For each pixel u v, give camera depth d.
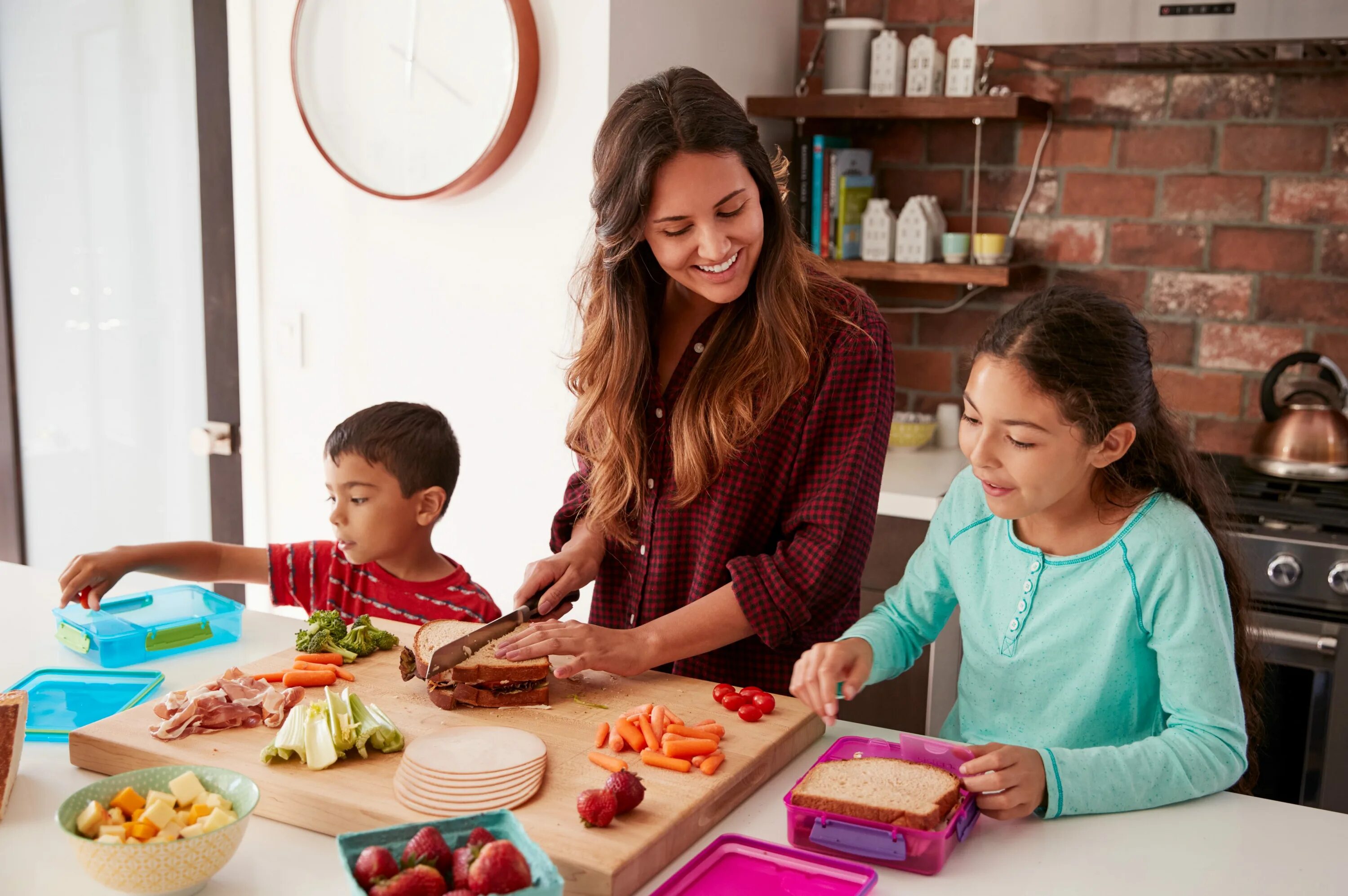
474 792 1.03
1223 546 1.31
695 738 1.16
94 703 1.34
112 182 2.83
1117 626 1.21
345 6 2.39
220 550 1.72
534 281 2.36
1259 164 2.53
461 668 1.25
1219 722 1.14
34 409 3.05
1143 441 1.23
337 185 2.54
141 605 1.63
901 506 2.33
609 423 1.49
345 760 1.12
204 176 2.70
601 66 2.21
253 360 2.71
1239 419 2.62
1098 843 1.04
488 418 2.47
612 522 1.52
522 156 2.33
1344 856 1.02
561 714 1.25
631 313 1.47
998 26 2.33
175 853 0.89
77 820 0.93
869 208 2.67
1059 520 1.27
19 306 3.02
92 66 2.79
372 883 0.83
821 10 2.91
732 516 1.43
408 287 2.50
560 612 1.49
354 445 1.65
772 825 1.08
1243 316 2.59
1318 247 2.51
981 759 1.07
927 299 2.85
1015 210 2.75
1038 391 1.12
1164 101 2.58
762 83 2.77
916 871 0.99
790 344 1.38
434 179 2.38
